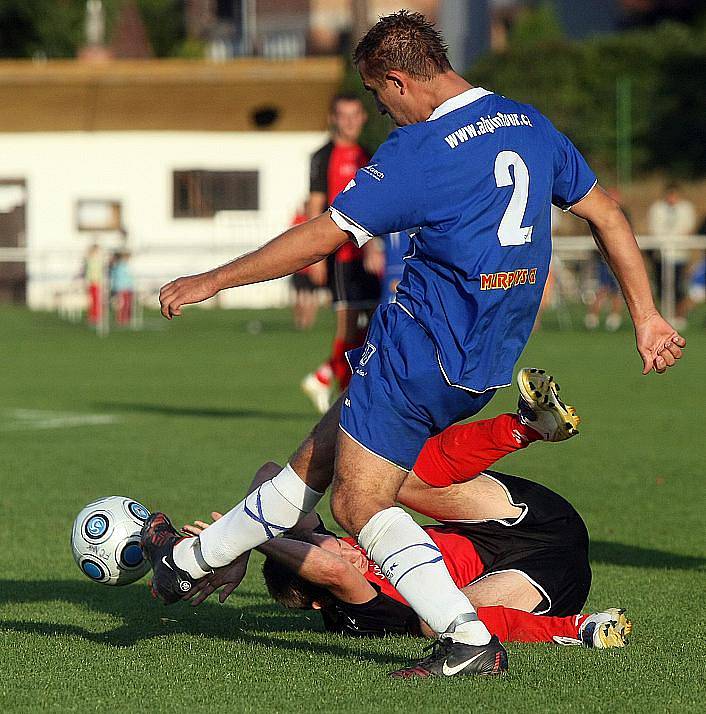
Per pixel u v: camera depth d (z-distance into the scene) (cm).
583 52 14062
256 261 1524
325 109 12394
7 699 1514
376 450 1534
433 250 1530
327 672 1622
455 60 18750
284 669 1641
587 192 1662
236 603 2077
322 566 1759
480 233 1514
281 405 4903
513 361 1588
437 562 1556
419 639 1802
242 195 12456
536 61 14088
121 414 4625
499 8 18250
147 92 12419
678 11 17325
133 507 1848
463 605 1563
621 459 3591
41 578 2267
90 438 4006
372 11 18600
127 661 1689
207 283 1533
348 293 3772
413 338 1523
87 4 17650
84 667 1658
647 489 3125
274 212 12406
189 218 12381
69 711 1466
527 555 1844
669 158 13862
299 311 9219
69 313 10650
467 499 1847
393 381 1523
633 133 13925
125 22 17238
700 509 2878
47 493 3081
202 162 12388
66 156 12344
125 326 9625
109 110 12375
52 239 12350
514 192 1534
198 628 1898
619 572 2278
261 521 1622
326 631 1869
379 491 1547
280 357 6988
